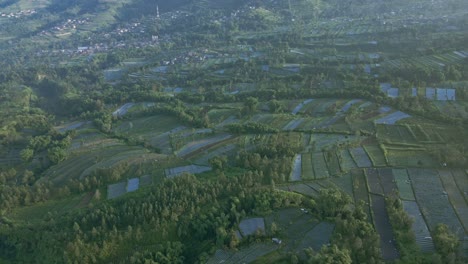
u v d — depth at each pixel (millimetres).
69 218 144625
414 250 111875
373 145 170250
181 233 132375
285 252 117938
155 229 133500
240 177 149875
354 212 126812
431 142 168000
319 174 152750
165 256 124375
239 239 124438
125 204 144500
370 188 141500
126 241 132125
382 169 152000
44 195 162875
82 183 165500
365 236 116688
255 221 131250
